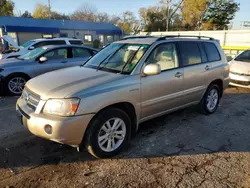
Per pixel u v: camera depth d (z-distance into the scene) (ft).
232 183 8.86
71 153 11.01
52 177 9.18
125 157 10.73
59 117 9.04
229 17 135.03
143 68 11.51
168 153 11.12
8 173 9.39
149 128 14.08
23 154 10.88
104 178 9.13
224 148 11.69
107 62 12.83
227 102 20.07
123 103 10.91
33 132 9.59
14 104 18.93
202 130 13.89
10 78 21.66
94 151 10.05
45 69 23.13
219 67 16.42
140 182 8.89
